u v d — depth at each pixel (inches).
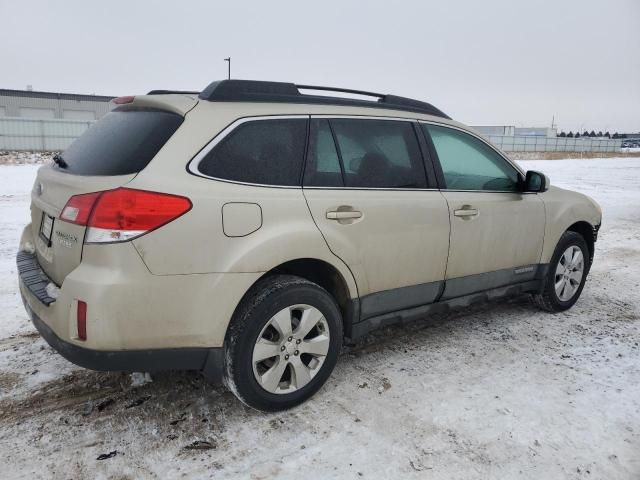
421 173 141.7
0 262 229.6
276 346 113.2
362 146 131.2
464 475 98.2
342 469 99.1
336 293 128.9
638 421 117.5
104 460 99.8
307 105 124.6
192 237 100.7
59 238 105.9
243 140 111.9
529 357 148.8
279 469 98.7
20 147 1155.9
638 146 3341.5
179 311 101.6
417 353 149.5
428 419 115.9
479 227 151.3
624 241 323.0
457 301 152.1
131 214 95.4
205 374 110.0
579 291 191.6
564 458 104.0
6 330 157.5
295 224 113.8
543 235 172.2
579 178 808.3
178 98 114.5
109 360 97.8
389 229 130.3
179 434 108.4
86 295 94.7
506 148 2282.2
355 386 129.6
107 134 116.3
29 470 96.3
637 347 158.1
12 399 119.4
